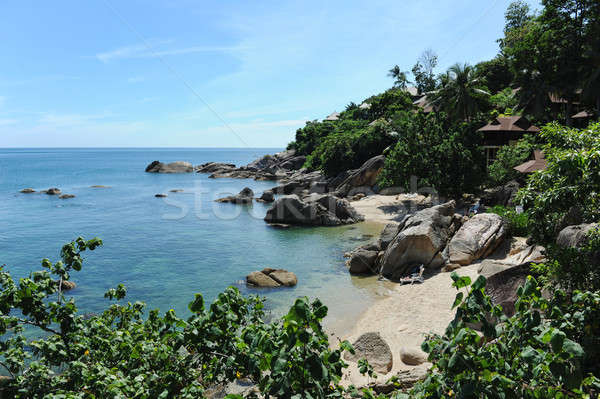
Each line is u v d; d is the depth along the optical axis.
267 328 4.50
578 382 3.28
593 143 7.89
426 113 62.91
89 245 5.99
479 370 3.51
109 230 34.53
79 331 5.29
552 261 7.78
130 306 7.55
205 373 5.07
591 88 33.59
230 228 35.56
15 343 5.14
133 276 21.95
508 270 12.02
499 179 38.31
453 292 17.23
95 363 5.02
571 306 4.64
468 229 21.36
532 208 9.64
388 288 19.44
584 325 4.48
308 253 26.98
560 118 43.25
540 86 39.44
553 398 3.45
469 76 47.03
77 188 66.81
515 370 3.63
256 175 84.44
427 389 3.83
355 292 19.22
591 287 6.95
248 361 4.14
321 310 3.61
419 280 19.25
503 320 4.00
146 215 41.91
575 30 35.75
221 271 22.94
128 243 29.84
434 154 37.41
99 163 156.50
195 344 4.48
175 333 4.50
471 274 18.23
